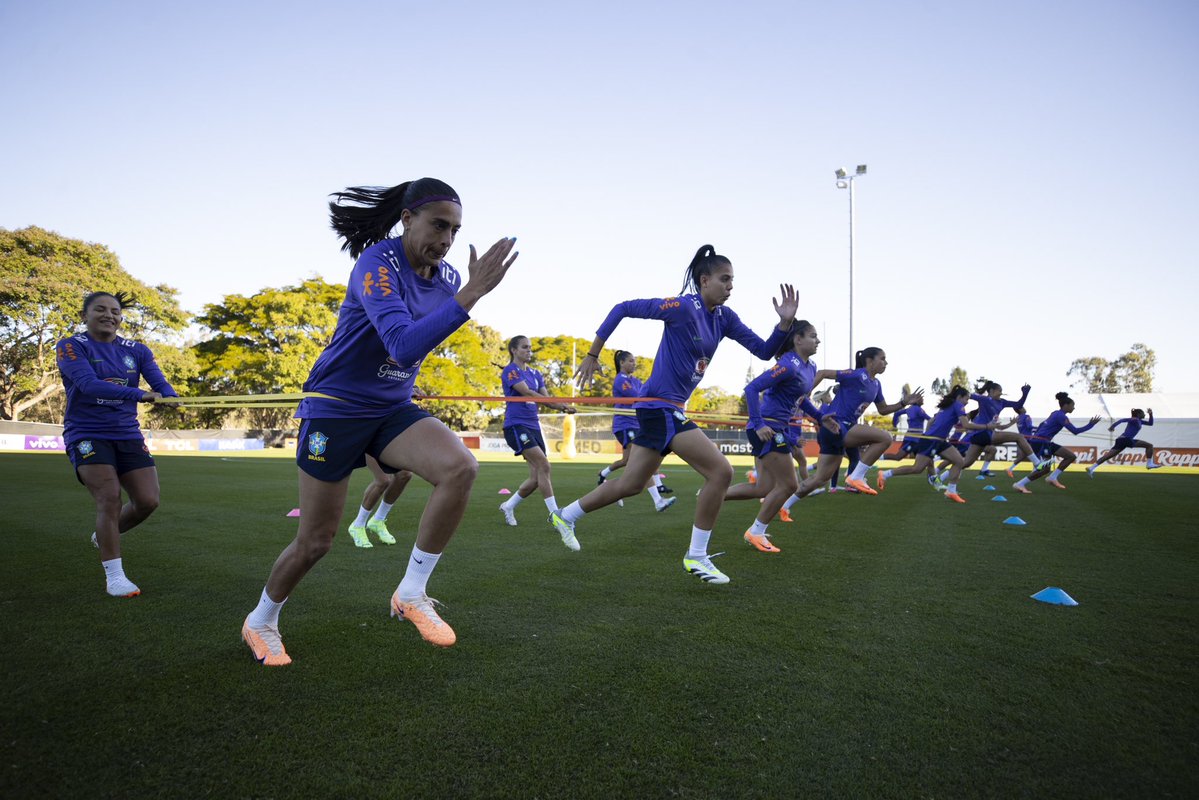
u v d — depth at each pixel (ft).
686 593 12.56
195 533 18.78
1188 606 11.82
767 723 7.14
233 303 112.98
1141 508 27.61
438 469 8.30
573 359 138.31
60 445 82.89
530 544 17.80
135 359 13.88
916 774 6.17
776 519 23.31
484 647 9.39
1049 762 6.41
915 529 21.13
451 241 8.70
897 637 9.96
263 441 108.99
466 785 5.91
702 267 14.03
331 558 15.75
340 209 9.29
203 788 5.81
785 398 17.63
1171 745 6.76
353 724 7.00
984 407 38.52
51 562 14.71
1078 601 12.13
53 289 90.22
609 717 7.23
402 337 7.12
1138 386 155.84
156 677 8.18
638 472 14.64
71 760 6.23
